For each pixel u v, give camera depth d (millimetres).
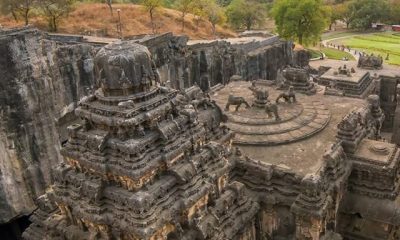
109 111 20609
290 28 98562
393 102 63344
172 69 58625
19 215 40594
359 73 61969
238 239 26859
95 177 21797
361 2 145750
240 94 48344
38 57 39844
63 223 24422
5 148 38219
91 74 46812
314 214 27734
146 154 20766
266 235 32531
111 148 21062
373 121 43688
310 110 42125
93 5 91875
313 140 36750
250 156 34562
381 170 32406
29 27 42188
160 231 20875
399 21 147500
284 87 49844
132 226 19812
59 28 77375
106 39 66438
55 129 42875
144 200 19766
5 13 72312
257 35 93625
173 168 22000
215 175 24281
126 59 20547
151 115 20859
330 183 31031
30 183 41000
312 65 82312
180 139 22484
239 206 26594
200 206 23266
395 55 105875
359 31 148125
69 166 23422
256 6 131125
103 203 21438
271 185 31578
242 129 38062
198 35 92625
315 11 97938
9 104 37938
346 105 44781
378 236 33906
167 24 92875
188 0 97875
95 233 21938
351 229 35125
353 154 34375
